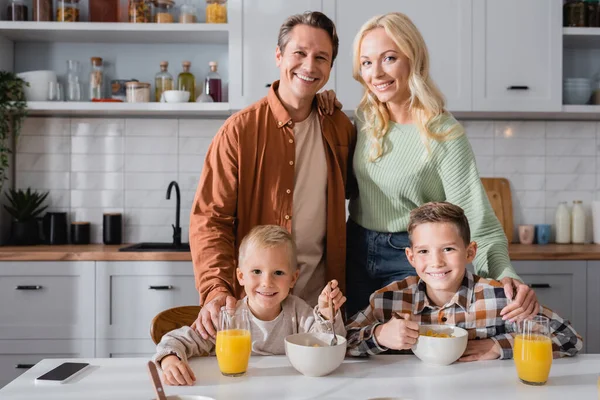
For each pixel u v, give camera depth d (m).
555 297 3.02
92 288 2.93
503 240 1.68
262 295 1.49
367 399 1.07
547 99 3.18
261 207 1.82
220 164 1.79
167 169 3.47
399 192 1.76
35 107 3.11
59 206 3.45
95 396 1.13
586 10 3.25
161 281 2.93
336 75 3.13
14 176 3.42
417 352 1.34
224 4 3.21
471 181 1.72
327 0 3.11
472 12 3.14
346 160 1.93
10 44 3.35
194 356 1.40
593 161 3.55
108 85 3.43
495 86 3.16
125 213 3.46
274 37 3.12
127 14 3.38
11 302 2.92
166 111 3.24
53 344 2.93
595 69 3.53
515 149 3.53
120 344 2.93
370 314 1.52
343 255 1.88
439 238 1.47
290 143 1.82
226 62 3.46
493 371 1.29
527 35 3.15
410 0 3.12
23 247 3.15
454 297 1.50
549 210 3.54
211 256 1.69
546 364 1.18
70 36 3.27
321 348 1.22
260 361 1.36
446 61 3.15
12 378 2.93
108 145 3.46
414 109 1.73
